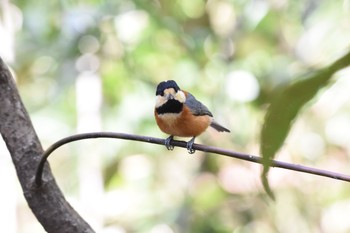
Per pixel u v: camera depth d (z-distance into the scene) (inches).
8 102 155.7
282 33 184.9
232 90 182.5
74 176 206.1
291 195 184.4
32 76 184.2
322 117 185.5
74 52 182.2
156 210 186.1
